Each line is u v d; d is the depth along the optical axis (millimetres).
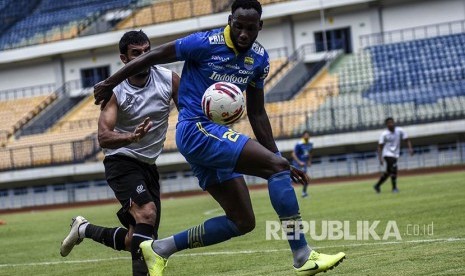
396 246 9320
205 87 6445
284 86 39688
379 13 41281
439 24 39812
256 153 6117
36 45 46281
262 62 6523
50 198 39906
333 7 40938
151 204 7043
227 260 9609
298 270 6215
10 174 39594
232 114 6332
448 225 11180
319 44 42469
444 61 37531
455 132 32781
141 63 6410
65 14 49312
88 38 45156
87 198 38969
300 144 23766
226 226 6484
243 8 6168
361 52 40469
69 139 40719
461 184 21031
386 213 14281
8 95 48406
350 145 35000
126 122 7293
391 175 21109
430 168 32469
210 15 42375
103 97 6523
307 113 36031
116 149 7305
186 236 6488
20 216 29234
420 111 34062
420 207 14773
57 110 44875
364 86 37656
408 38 40906
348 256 8766
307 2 40750
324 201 20016
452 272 6922
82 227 7668
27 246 14555
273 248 10477
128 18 46031
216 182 6488
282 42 43000
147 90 7301
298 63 40750
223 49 6332
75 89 45656
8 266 11055
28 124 44375
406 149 33938
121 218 7285
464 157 33281
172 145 37094
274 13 41344
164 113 7391
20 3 51750
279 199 6082
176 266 9422
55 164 38781
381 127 33812
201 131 6297
